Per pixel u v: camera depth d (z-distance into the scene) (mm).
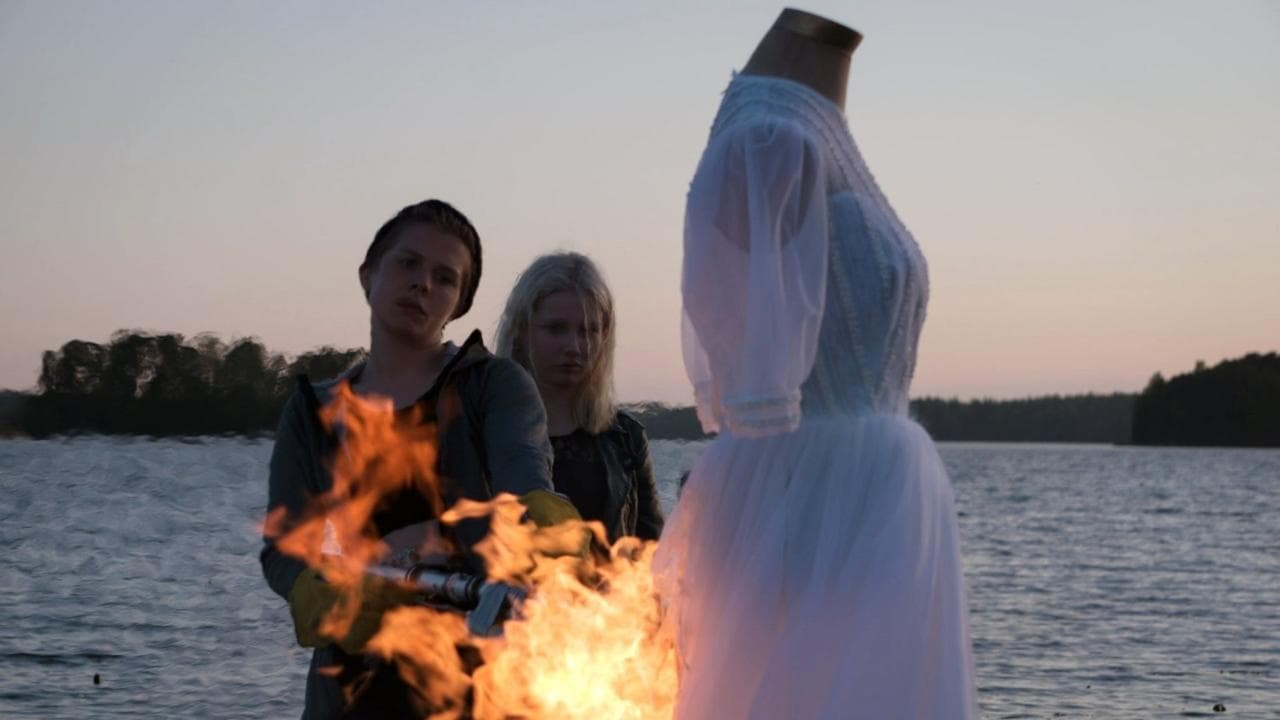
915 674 2551
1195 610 17734
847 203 2816
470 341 3070
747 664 2676
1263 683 11711
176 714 8086
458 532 3010
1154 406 117125
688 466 2947
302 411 3117
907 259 2830
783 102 2848
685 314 2889
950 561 2758
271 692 8703
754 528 2756
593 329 4262
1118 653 13492
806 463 2734
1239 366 116312
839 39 2936
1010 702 10711
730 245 2742
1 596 11047
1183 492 66562
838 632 2600
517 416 3043
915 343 2883
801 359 2639
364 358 3236
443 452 3031
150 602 11000
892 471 2701
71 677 9031
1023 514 45719
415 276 3072
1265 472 98562
